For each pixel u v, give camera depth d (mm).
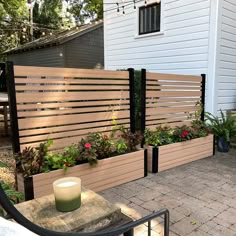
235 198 2734
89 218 1154
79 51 10492
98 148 2961
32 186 2412
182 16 5305
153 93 3816
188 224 2219
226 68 5129
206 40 4934
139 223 1033
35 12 20812
